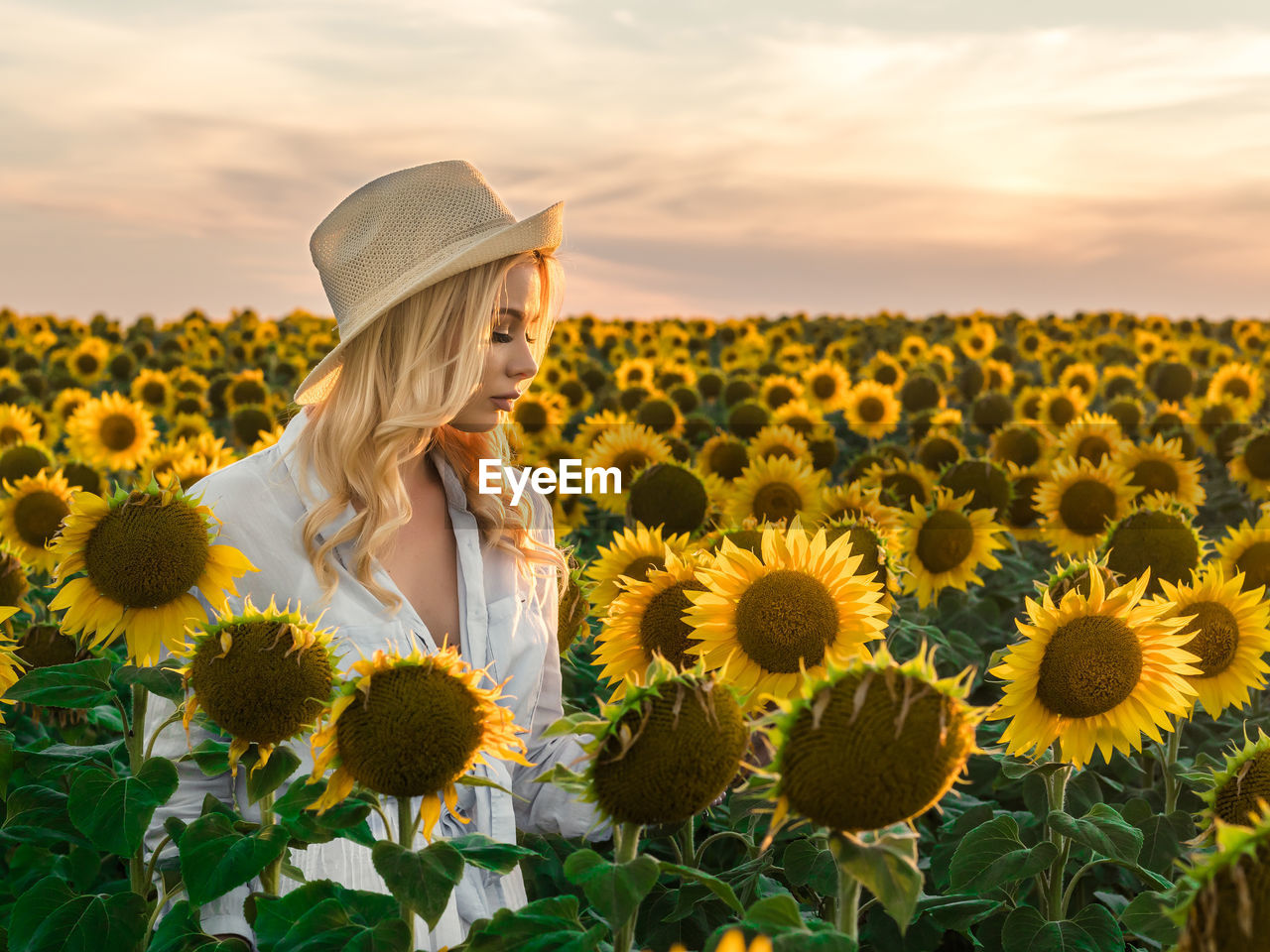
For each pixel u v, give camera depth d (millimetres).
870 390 9734
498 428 2383
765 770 1318
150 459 5922
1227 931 1131
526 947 1469
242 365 15516
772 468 4520
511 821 2084
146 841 2104
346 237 2102
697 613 1973
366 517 2064
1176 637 1966
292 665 1719
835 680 1324
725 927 1384
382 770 1510
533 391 10367
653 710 1408
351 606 2080
